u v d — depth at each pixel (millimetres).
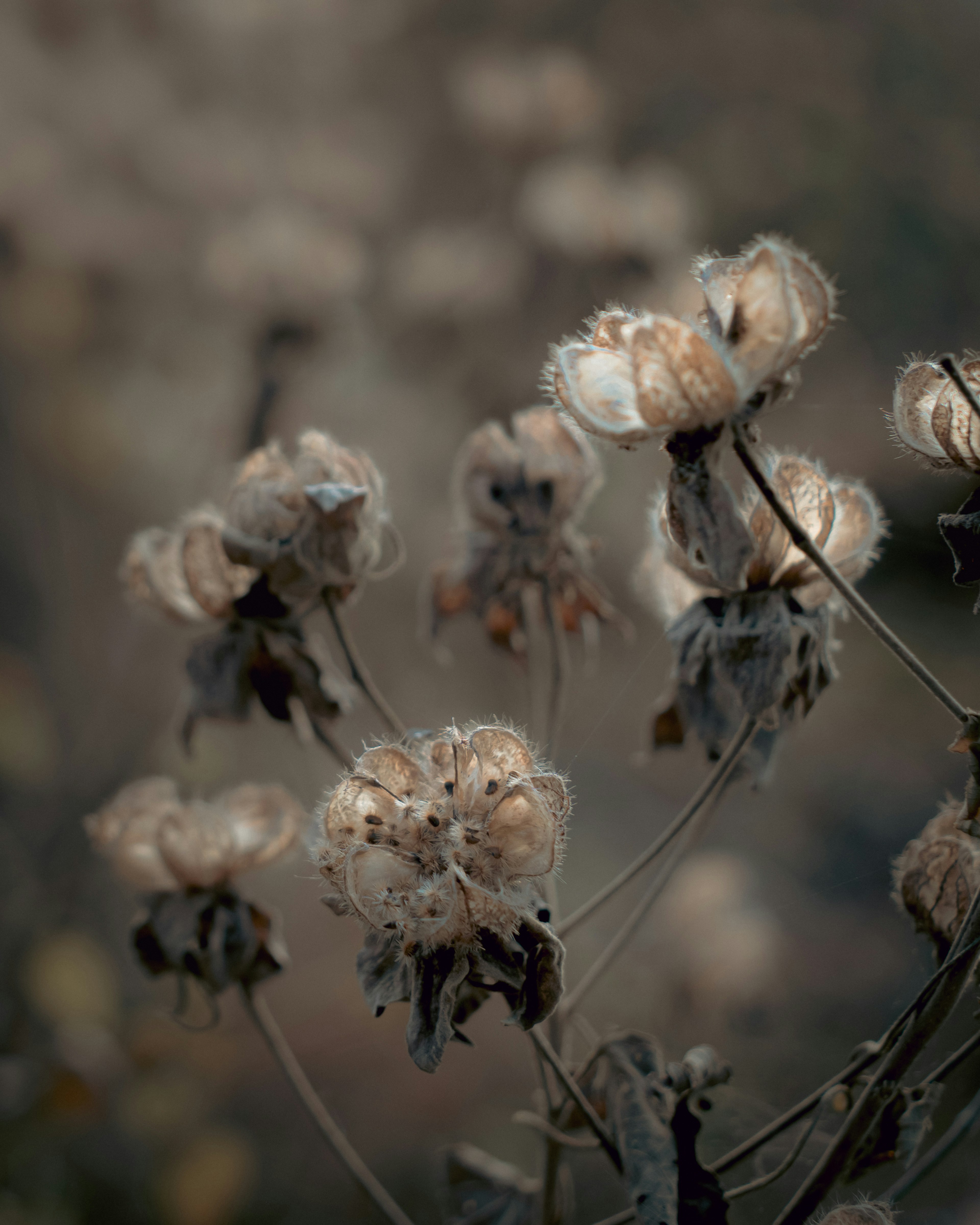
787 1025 1234
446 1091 1380
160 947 681
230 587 676
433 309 1572
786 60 2033
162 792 693
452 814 607
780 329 608
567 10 2041
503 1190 711
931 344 1856
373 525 668
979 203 1977
